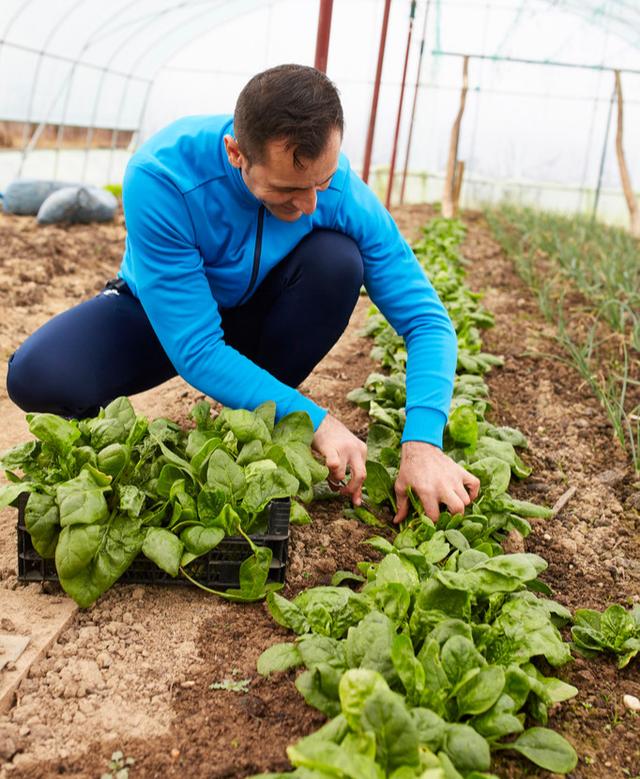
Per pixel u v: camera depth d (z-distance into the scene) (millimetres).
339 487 2609
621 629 2232
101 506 2105
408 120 15328
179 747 1836
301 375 2992
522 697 1894
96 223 8906
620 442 3592
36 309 5551
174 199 2344
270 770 1781
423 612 2049
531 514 2641
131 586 2346
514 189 15414
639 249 9477
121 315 2867
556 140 15000
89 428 2365
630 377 4594
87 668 2037
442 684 1801
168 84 14000
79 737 1846
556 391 4371
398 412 3211
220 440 2379
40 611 2217
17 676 1969
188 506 2238
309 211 2176
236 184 2389
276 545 2303
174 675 2049
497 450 3057
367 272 2742
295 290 2754
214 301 2461
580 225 11594
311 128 1947
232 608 2305
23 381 2779
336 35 14297
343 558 2580
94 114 12438
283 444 2371
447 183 12641
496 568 2115
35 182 9180
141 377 3031
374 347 4895
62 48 10570
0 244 7258
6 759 1774
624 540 2922
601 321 5758
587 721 2021
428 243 8023
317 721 1914
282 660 1969
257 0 13062
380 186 15680
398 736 1535
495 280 7340
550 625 2076
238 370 2420
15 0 8797
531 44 13938
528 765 1869
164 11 11461
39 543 2150
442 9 13422
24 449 2312
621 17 11898
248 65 13945
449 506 2432
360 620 2094
